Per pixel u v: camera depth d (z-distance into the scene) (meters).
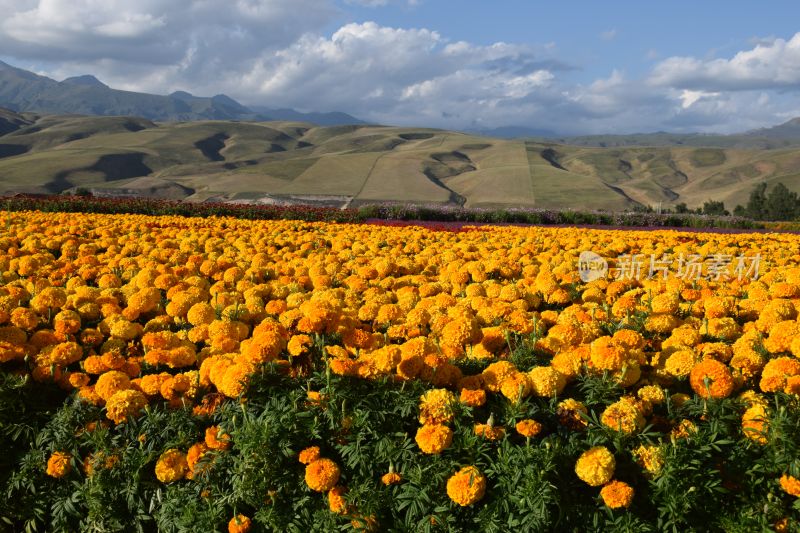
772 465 3.36
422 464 3.44
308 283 7.43
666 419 3.79
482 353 4.49
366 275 7.59
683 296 6.39
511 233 15.62
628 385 4.10
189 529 3.45
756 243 13.35
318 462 3.44
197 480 3.68
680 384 4.33
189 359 4.59
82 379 4.25
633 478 3.43
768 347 4.38
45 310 5.56
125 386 4.11
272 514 3.45
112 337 5.20
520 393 3.66
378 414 3.63
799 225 27.84
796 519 3.35
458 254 9.58
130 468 3.72
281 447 3.50
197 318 5.42
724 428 3.55
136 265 8.34
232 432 3.59
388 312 5.24
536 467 3.25
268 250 10.02
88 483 3.71
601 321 5.47
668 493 3.27
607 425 3.52
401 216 27.73
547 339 4.60
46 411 4.16
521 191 174.88
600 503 3.36
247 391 3.85
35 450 3.85
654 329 5.23
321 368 4.23
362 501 3.36
